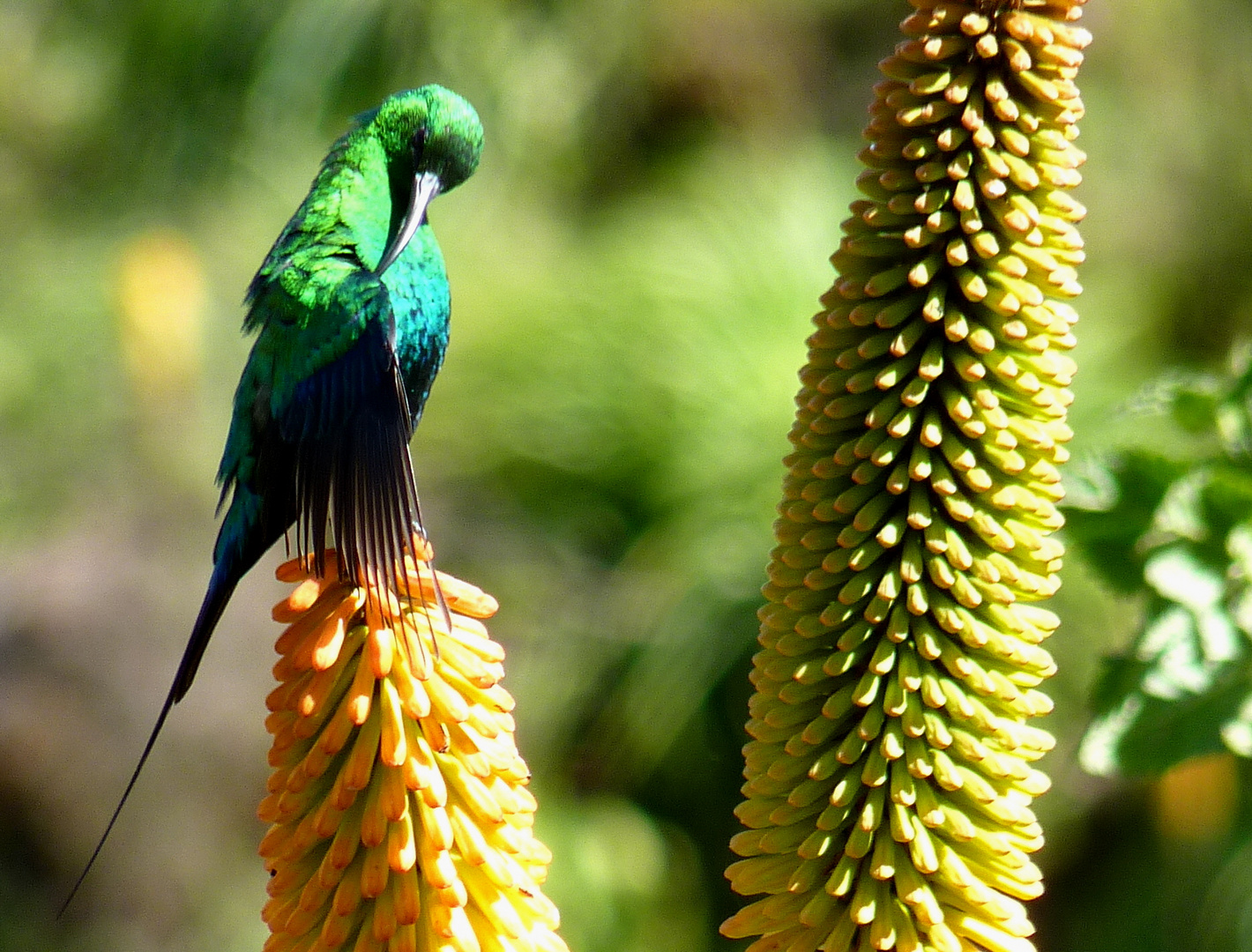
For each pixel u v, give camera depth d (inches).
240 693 568.1
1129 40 599.8
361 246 210.1
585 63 585.6
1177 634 218.4
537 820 487.5
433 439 544.4
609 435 516.1
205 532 591.5
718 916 506.3
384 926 133.0
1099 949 456.4
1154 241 585.6
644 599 502.9
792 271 538.0
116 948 534.0
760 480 496.7
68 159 615.5
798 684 140.6
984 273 138.6
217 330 584.1
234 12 562.3
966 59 137.6
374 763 135.7
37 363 591.2
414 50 560.4
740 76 609.0
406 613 137.9
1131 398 233.5
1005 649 137.6
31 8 625.3
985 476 136.9
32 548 584.1
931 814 137.0
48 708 546.3
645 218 566.3
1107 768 215.0
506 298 548.1
